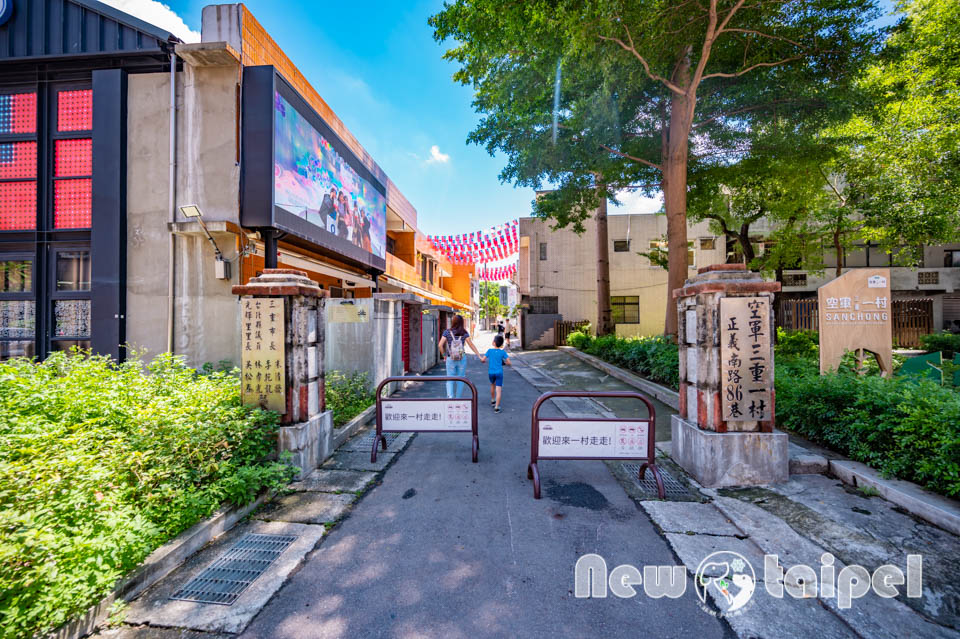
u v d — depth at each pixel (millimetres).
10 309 7246
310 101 8672
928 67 10484
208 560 2695
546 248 20922
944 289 19281
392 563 2658
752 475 3783
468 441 5227
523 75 9336
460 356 7480
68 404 3367
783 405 5152
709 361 3896
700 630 2084
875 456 3805
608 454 3852
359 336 7625
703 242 19906
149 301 7016
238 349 6926
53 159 7258
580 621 2145
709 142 11008
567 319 20719
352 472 4184
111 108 6992
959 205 10422
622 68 7758
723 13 7484
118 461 2684
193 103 6930
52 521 2105
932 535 2893
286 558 2707
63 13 7098
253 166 6781
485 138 11430
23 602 1854
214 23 6812
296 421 4109
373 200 11930
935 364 7277
